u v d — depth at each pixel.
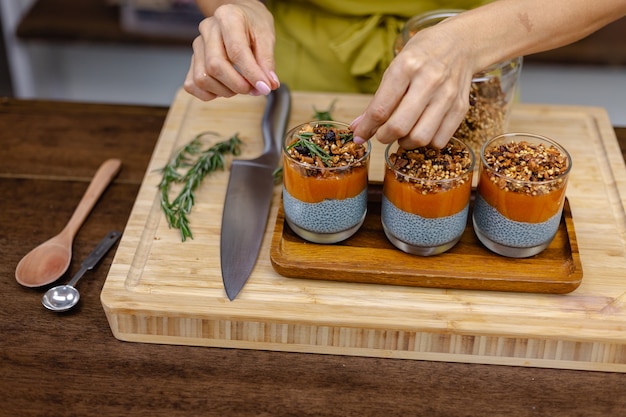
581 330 1.01
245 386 1.00
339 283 1.08
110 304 1.03
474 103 1.22
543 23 1.09
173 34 2.21
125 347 1.05
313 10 1.48
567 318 1.03
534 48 1.11
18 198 1.29
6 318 1.08
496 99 1.24
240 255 1.11
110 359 1.03
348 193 1.08
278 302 1.05
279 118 1.36
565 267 1.09
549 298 1.06
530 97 2.34
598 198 1.25
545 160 1.08
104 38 2.21
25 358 1.02
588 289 1.08
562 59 2.12
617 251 1.14
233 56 1.09
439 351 1.04
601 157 1.35
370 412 0.96
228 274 1.08
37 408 0.96
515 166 1.08
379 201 1.21
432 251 1.10
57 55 2.38
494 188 1.06
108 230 1.23
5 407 0.96
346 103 1.47
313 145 1.08
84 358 1.03
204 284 1.08
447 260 1.10
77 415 0.95
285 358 1.04
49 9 2.27
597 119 1.43
